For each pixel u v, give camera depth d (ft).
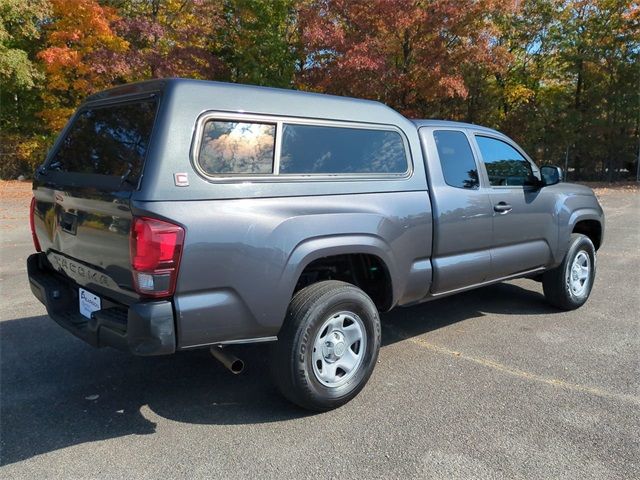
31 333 16.10
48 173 12.84
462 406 11.71
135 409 11.66
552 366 13.83
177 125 9.68
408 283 13.26
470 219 14.57
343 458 9.75
